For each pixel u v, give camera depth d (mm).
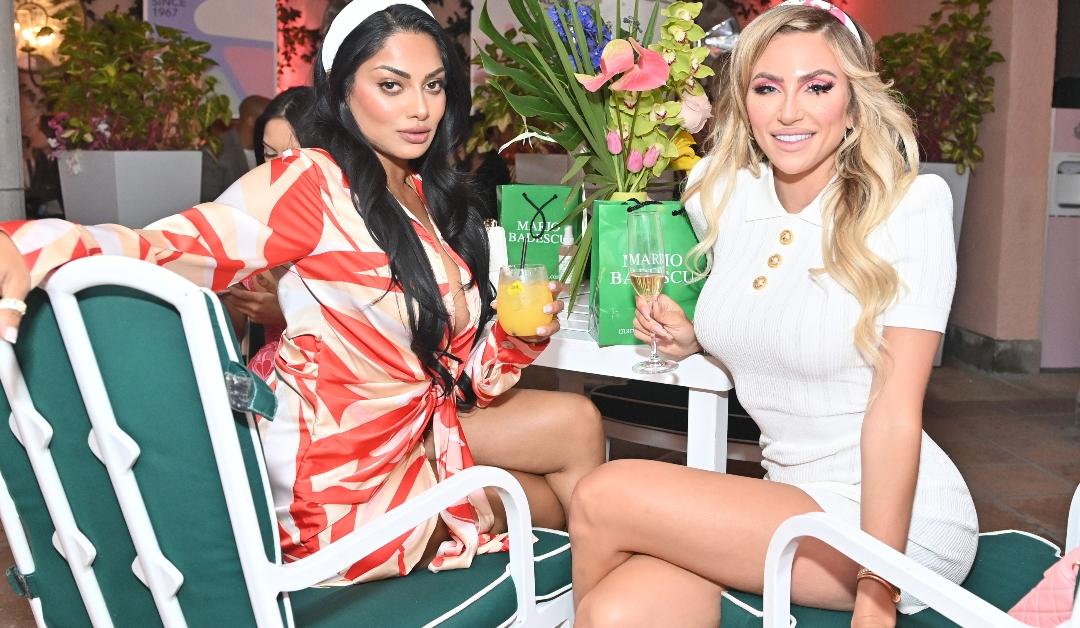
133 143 3809
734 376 1789
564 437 1954
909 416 1517
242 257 1521
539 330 1768
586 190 2410
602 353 2084
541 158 2738
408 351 1709
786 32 1649
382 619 1504
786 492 1540
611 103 2141
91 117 3760
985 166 5320
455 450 1798
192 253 1447
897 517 1493
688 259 1985
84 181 3617
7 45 3289
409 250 1652
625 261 2035
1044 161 5133
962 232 5551
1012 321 5266
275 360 1714
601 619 1483
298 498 1643
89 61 3852
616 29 2178
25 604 2682
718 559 1501
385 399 1684
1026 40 5051
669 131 2248
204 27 5938
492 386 1915
